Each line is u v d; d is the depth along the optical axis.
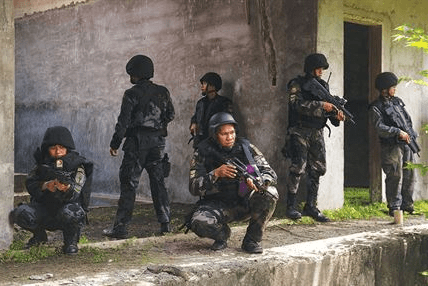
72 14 12.17
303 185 8.58
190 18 10.10
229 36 9.54
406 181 8.74
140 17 10.88
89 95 11.84
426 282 6.99
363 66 13.71
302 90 7.65
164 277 4.69
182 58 10.25
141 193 10.77
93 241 6.27
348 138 13.85
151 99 6.56
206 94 8.81
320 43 8.50
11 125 5.41
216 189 5.67
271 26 8.95
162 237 6.25
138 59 6.61
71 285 4.39
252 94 9.24
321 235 6.82
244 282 5.06
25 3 13.26
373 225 7.62
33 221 5.32
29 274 4.74
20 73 13.41
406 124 8.38
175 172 10.33
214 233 5.67
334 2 8.70
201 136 8.73
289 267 5.39
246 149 5.55
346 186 13.84
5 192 5.41
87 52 11.88
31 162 13.16
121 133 6.40
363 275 6.14
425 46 5.50
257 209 5.60
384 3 9.59
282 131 8.84
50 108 12.73
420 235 6.95
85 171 5.53
